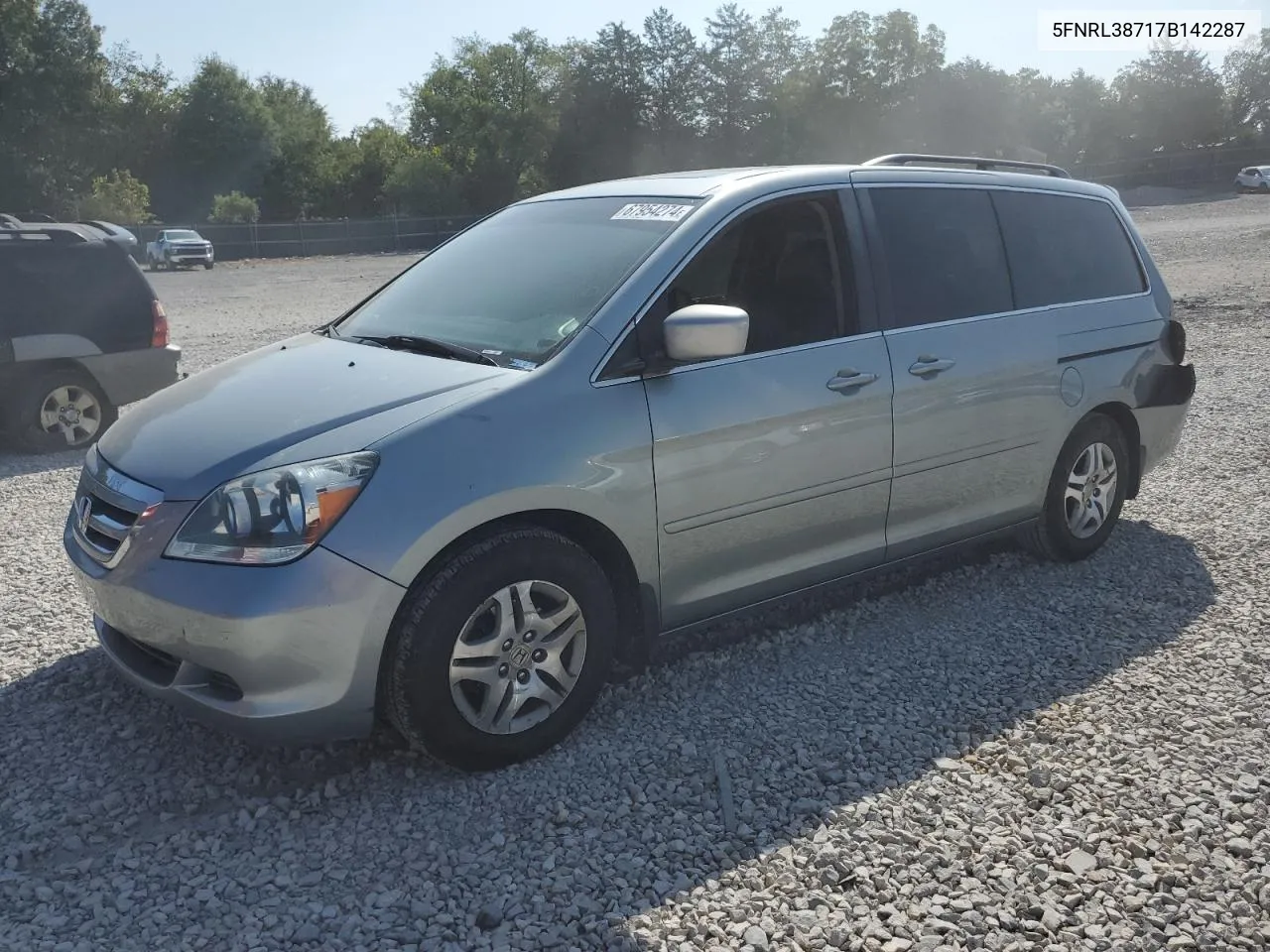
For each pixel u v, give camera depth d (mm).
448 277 4398
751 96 71688
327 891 2877
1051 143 76438
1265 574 5191
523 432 3381
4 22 60781
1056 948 2650
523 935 2691
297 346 4277
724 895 2842
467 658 3314
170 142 73938
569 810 3246
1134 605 4844
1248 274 18281
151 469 3361
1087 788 3352
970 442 4629
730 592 4000
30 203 61375
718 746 3619
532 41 69750
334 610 3074
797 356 4035
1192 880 2916
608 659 3654
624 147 71188
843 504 4230
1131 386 5320
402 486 3174
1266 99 73250
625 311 3691
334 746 3625
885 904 2814
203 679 3242
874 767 3486
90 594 3461
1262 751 3570
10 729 3742
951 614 4762
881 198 4504
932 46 74500
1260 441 7777
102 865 2998
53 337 8188
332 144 81000
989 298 4770
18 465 7906
